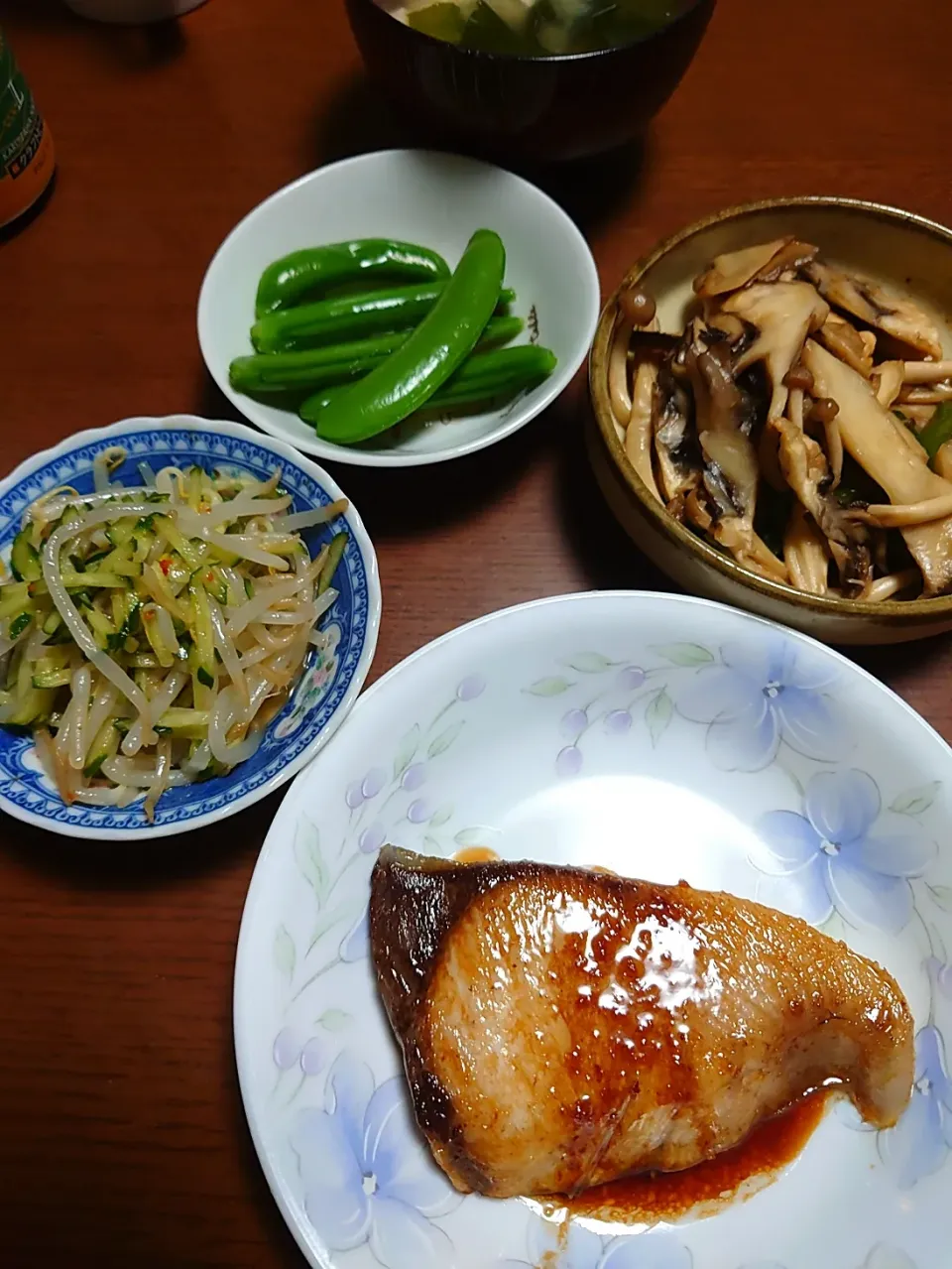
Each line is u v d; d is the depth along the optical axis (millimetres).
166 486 292
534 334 335
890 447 290
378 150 376
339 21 403
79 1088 253
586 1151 235
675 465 302
